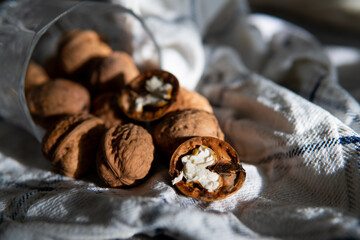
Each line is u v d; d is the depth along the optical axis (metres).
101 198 0.16
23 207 0.17
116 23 0.25
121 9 0.22
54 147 0.18
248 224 0.16
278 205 0.16
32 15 0.22
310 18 0.40
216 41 0.33
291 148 0.19
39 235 0.15
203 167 0.17
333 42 0.36
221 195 0.16
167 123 0.18
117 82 0.22
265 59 0.30
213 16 0.32
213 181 0.17
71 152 0.18
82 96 0.21
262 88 0.23
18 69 0.20
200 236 0.14
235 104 0.24
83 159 0.18
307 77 0.26
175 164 0.17
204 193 0.17
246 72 0.26
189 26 0.27
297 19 0.41
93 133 0.18
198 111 0.19
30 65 0.24
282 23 0.34
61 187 0.18
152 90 0.20
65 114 0.20
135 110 0.20
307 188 0.18
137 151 0.17
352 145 0.17
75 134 0.18
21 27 0.22
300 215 0.15
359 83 0.30
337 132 0.18
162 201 0.16
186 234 0.14
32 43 0.19
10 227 0.16
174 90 0.20
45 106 0.20
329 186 0.17
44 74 0.24
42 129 0.21
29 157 0.21
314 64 0.27
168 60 0.25
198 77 0.26
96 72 0.22
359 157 0.17
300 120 0.19
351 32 0.38
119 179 0.17
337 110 0.21
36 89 0.21
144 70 0.25
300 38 0.30
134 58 0.26
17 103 0.21
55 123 0.19
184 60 0.26
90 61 0.23
